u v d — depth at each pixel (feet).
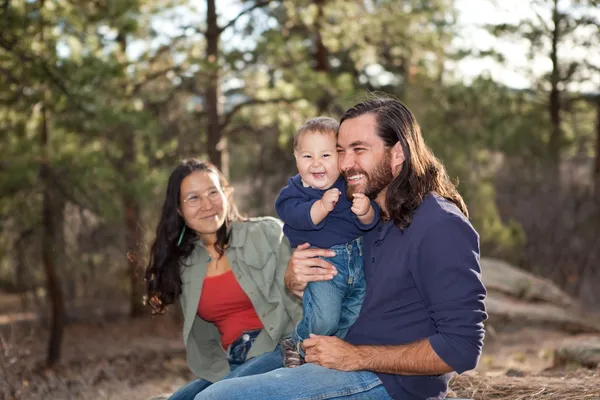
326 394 9.71
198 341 14.02
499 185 59.52
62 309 40.81
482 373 16.80
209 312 13.51
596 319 40.01
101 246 38.58
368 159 9.91
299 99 41.93
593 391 12.58
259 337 13.12
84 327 53.52
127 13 34.22
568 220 57.06
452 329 9.05
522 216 58.03
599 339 19.58
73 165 33.99
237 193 64.85
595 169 60.49
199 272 13.48
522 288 42.39
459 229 9.27
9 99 32.63
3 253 37.11
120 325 54.95
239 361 13.32
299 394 9.72
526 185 58.75
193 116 47.65
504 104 58.65
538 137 59.77
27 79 31.83
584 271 55.47
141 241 16.22
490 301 39.55
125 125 35.50
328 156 11.23
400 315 9.80
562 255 56.44
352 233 11.02
